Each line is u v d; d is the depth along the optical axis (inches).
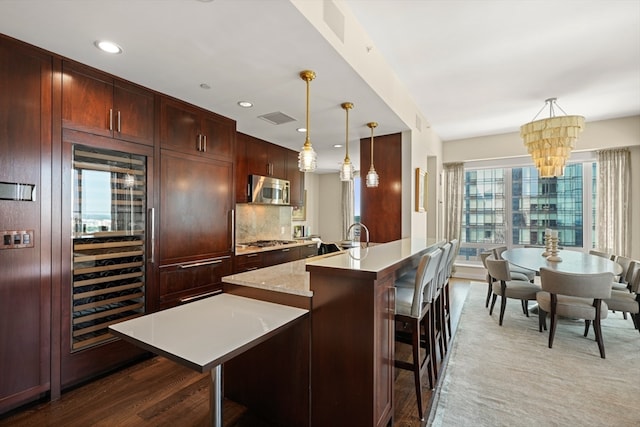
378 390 64.9
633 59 122.1
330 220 323.0
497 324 144.3
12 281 76.0
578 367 102.4
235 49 82.0
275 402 75.0
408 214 164.6
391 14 94.2
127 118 100.2
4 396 75.0
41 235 81.0
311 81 101.9
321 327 68.1
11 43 75.5
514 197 240.7
